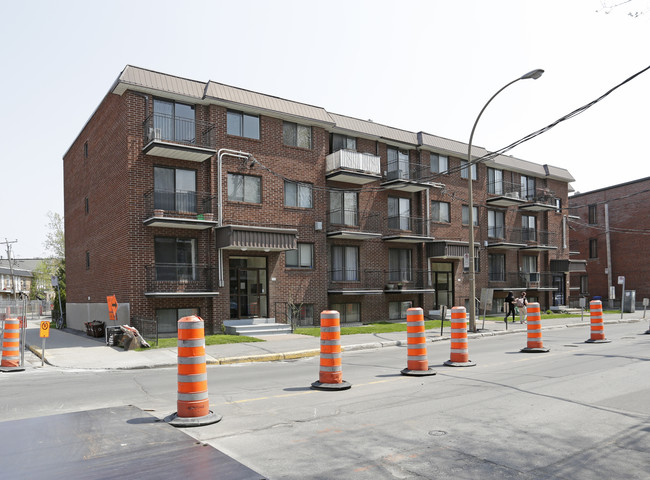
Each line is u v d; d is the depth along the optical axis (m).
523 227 35.84
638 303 42.84
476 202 32.12
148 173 19.69
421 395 8.12
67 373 12.20
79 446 5.25
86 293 25.34
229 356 14.48
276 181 22.66
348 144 26.05
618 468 4.77
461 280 30.72
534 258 36.53
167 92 19.86
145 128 19.58
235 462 4.79
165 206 19.98
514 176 35.31
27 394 8.98
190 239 20.50
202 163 20.81
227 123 21.48
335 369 9.05
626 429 6.07
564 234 38.53
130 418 6.46
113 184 20.92
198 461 4.81
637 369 10.55
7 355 12.87
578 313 35.38
